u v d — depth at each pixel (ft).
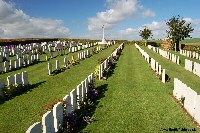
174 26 186.80
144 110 41.04
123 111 40.47
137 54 142.51
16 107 42.52
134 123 35.55
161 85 59.31
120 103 44.73
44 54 129.80
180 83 45.09
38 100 46.47
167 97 48.91
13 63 81.15
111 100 46.62
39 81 63.16
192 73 77.66
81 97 42.75
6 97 48.44
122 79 66.80
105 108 41.93
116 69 84.28
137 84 60.34
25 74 56.44
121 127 34.12
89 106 42.19
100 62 89.15
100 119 36.94
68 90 53.93
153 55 141.18
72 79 65.72
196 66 74.79
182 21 186.60
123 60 110.93
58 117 31.24
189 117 38.09
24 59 88.12
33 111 40.42
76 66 88.02
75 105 39.27
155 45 273.75
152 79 66.69
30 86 57.57
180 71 81.56
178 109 41.65
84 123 35.42
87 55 118.73
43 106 42.60
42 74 72.54
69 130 31.91
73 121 33.45
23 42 197.36
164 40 196.03
